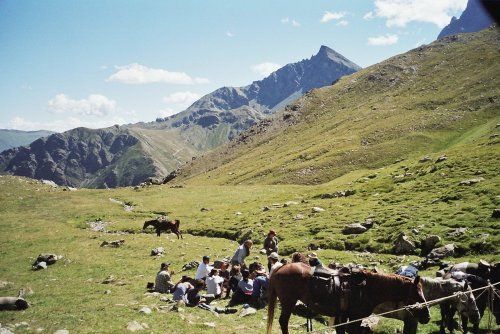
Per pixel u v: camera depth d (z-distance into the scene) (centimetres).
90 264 3209
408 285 1291
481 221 2736
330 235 3391
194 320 1558
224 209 6072
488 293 1501
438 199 3506
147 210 6700
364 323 1523
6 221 5678
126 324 1399
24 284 2528
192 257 3384
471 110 11919
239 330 1479
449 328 1522
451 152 5362
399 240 2816
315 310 1319
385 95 18400
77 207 6981
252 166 16625
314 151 13862
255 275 2053
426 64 19788
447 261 2352
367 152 11444
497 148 4656
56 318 1492
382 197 4256
